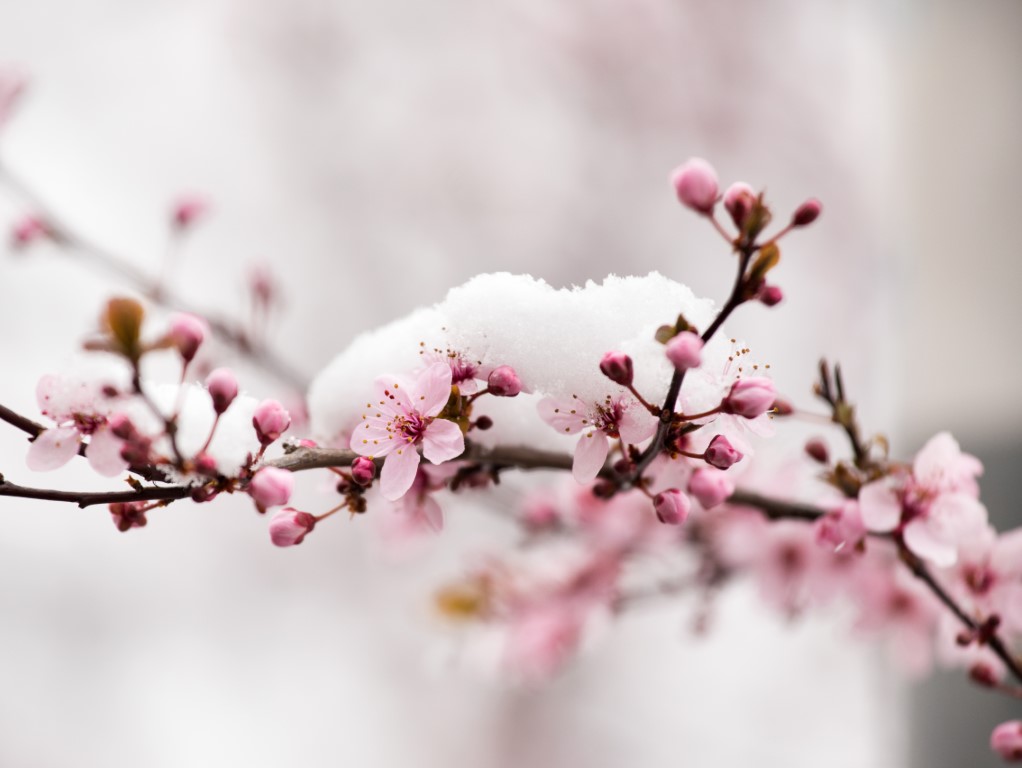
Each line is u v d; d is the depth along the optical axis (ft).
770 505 2.45
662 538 2.92
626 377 2.22
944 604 2.45
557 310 2.27
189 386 2.27
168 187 6.66
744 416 2.23
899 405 3.54
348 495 2.30
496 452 2.33
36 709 5.61
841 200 7.95
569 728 6.07
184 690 5.90
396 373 2.33
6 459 5.72
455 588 3.19
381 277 7.16
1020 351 3.05
